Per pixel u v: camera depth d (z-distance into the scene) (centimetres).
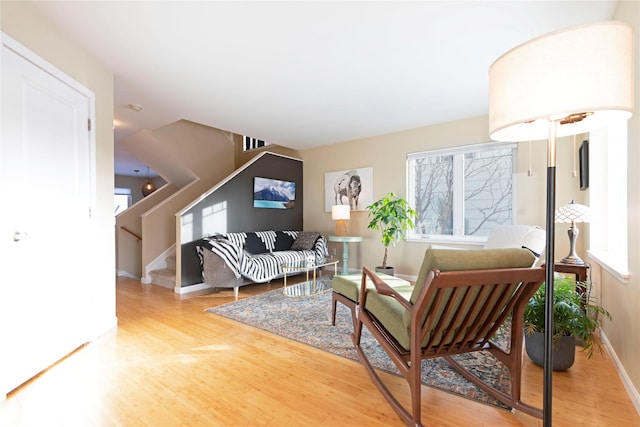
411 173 462
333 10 192
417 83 299
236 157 648
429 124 432
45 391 171
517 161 376
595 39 93
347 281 250
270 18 200
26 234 182
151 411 153
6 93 170
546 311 114
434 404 158
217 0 182
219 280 373
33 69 189
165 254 495
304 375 188
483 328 160
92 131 243
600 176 261
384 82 296
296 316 299
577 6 188
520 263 142
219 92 318
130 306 336
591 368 193
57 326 206
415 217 462
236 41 226
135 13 194
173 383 179
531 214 365
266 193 530
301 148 584
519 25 208
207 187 570
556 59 96
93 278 242
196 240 423
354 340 220
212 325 275
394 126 442
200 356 214
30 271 185
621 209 224
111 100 270
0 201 166
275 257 424
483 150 398
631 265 165
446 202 435
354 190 519
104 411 153
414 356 139
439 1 185
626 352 173
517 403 152
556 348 185
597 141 261
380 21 203
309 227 586
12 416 149
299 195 590
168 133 507
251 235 477
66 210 215
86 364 202
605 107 92
